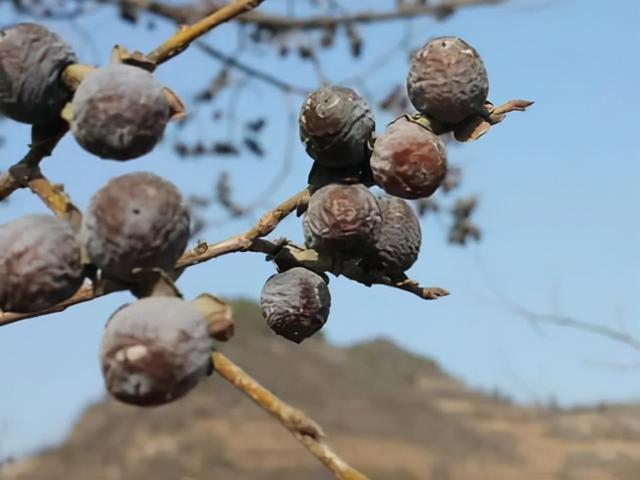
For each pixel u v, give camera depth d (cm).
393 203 28
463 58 26
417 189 25
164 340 20
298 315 28
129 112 21
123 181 21
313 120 26
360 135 26
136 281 21
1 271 21
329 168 27
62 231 21
